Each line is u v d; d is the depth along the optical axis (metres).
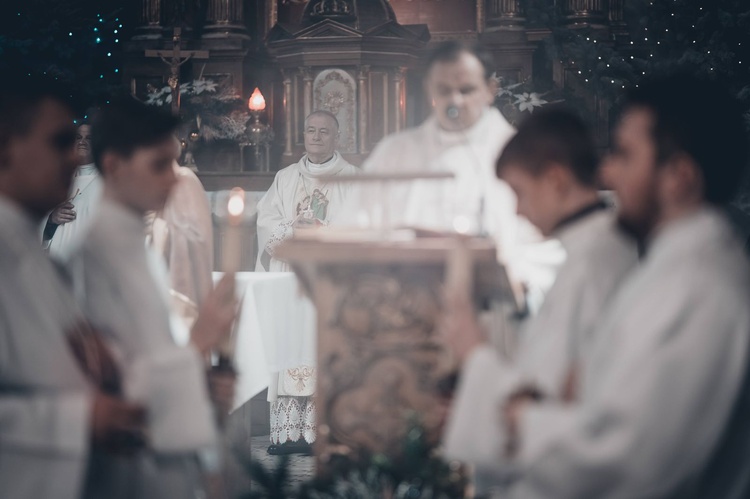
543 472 2.01
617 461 1.91
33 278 2.42
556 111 2.50
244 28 9.81
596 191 2.49
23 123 2.49
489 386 2.19
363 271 2.57
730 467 2.12
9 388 2.39
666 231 2.08
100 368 2.50
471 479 2.60
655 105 2.15
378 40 8.64
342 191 7.46
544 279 2.91
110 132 2.68
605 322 2.13
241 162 9.36
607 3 9.59
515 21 9.43
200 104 9.35
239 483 4.26
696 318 1.93
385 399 2.58
